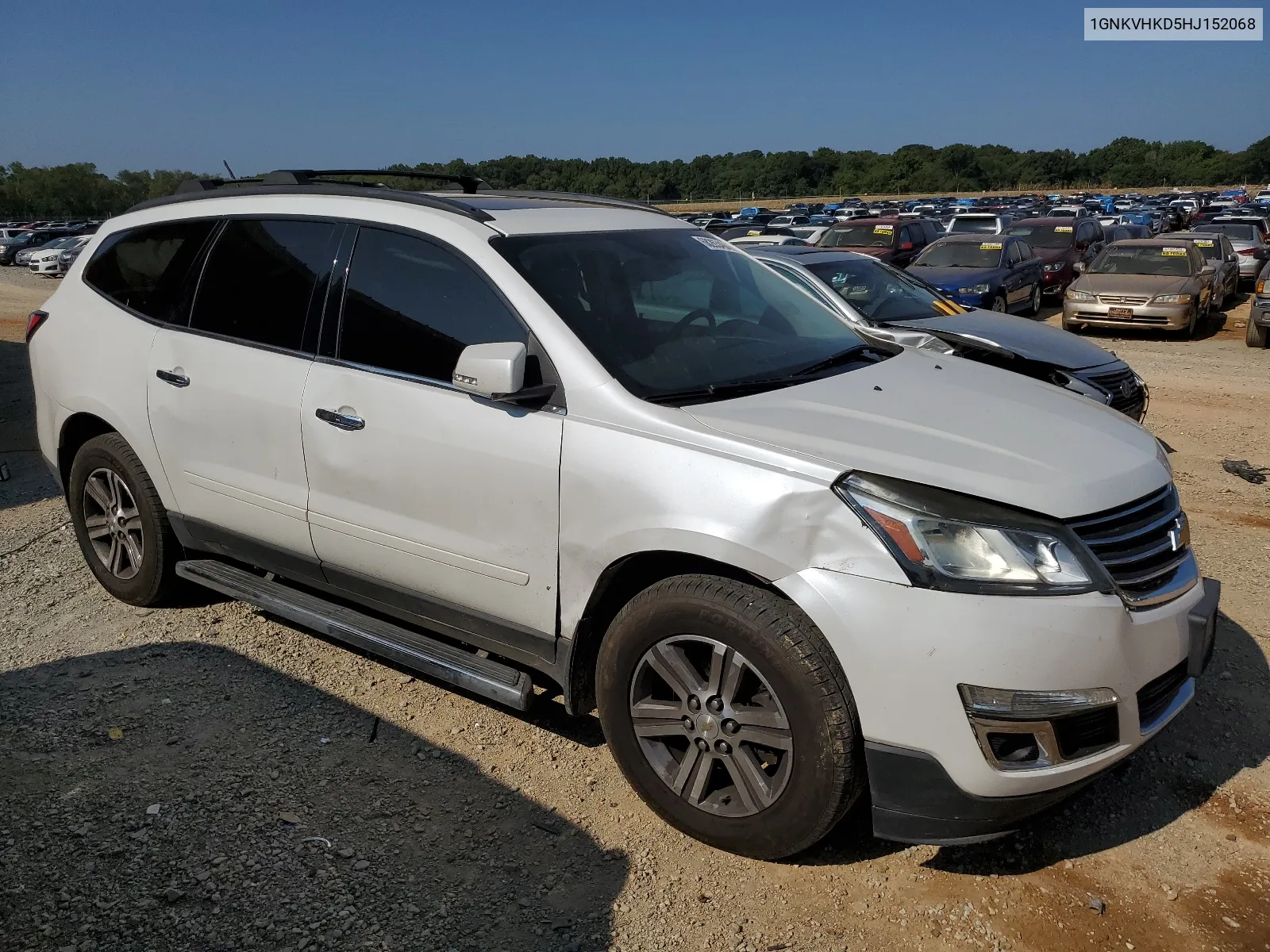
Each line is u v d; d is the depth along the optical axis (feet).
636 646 9.47
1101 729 8.51
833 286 26.63
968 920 8.64
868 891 9.01
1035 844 9.71
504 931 8.45
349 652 13.58
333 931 8.39
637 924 8.56
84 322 14.39
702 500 8.80
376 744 11.31
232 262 12.84
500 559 10.25
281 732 11.52
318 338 11.70
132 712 11.91
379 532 11.18
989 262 48.70
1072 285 52.21
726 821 9.20
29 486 21.27
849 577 8.24
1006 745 8.21
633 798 10.37
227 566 13.84
